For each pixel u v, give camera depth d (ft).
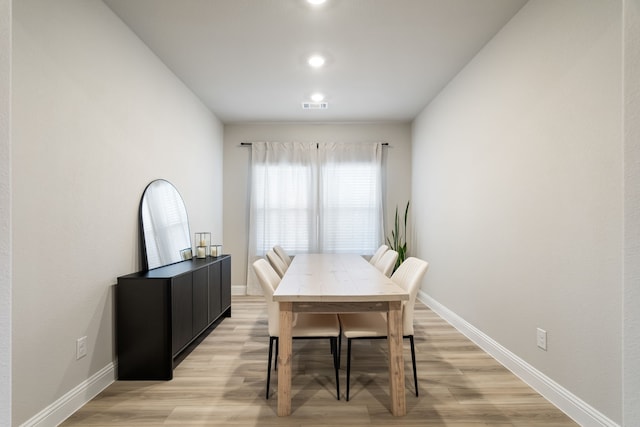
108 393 7.37
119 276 8.24
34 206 5.78
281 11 8.25
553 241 6.93
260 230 17.43
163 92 10.78
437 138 13.70
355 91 13.32
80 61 6.95
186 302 9.05
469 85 10.82
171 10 8.14
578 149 6.29
